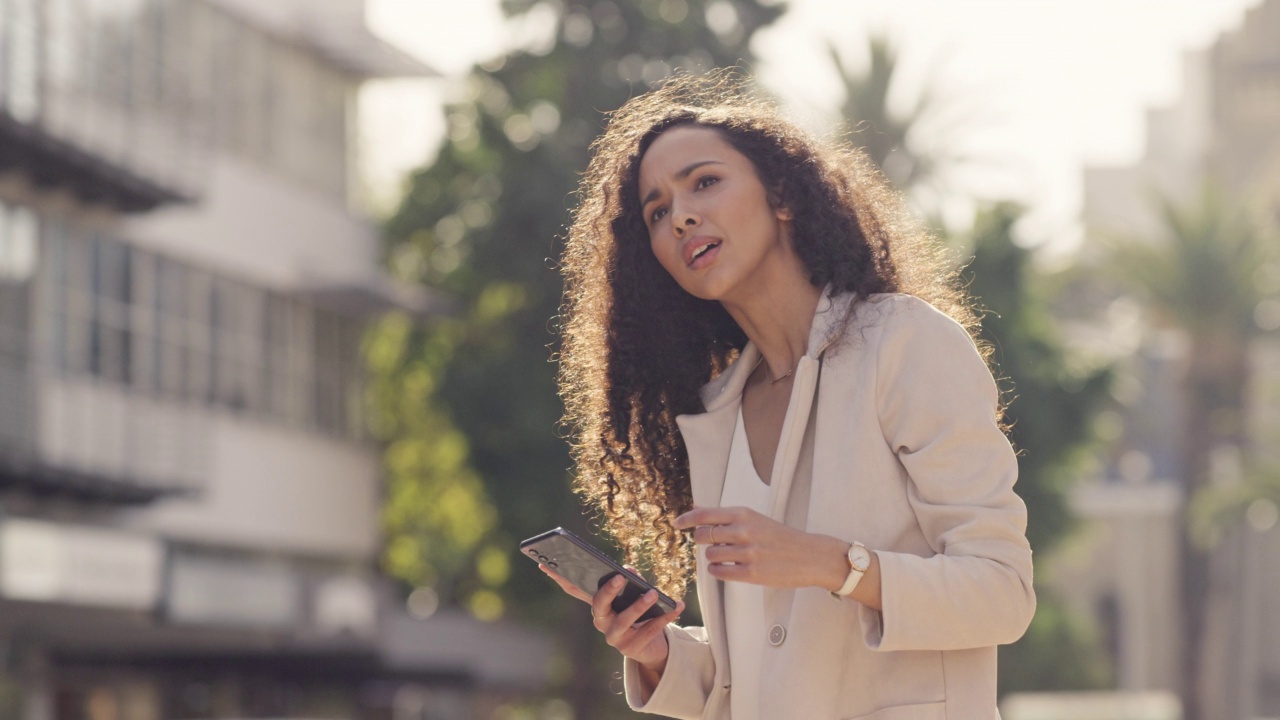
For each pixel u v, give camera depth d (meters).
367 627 32.09
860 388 2.73
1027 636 39.44
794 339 2.95
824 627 2.70
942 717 2.65
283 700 35.28
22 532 21.12
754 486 2.94
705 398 3.20
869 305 2.79
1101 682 41.66
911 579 2.52
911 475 2.67
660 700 3.08
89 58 25.31
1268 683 51.19
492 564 37.78
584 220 3.43
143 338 26.64
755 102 3.38
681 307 3.31
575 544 2.85
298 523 31.30
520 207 32.38
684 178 2.97
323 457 32.44
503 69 33.41
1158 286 38.03
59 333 24.55
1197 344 38.34
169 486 24.69
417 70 33.31
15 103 23.33
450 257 34.78
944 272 3.15
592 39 33.19
